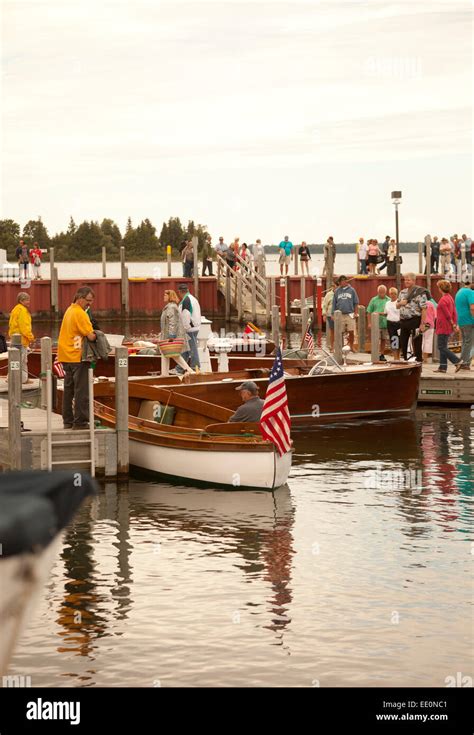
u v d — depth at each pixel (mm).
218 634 9641
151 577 11352
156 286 53406
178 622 9953
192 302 22797
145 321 53312
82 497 3246
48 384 15477
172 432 16656
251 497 15195
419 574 11453
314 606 10414
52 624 9891
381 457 18219
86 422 16109
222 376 21438
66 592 10828
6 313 52094
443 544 12633
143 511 14328
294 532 13219
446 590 10914
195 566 11773
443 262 51188
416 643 9438
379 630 9758
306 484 16062
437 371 24672
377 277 50000
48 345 20875
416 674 8773
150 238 110688
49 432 15484
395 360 25109
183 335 21984
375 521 13750
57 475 3297
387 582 11188
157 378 20688
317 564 11828
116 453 16188
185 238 106250
